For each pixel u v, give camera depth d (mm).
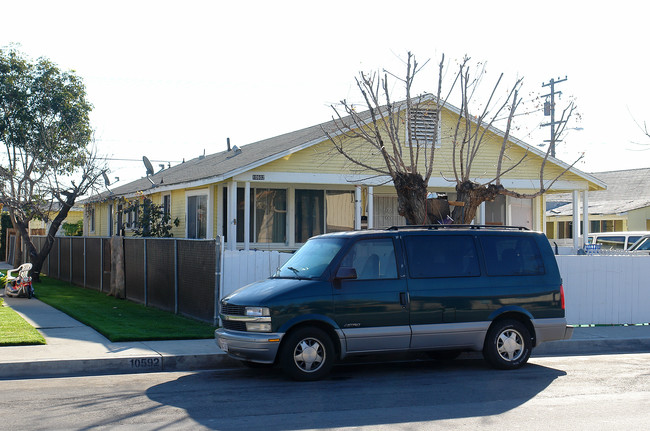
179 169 29016
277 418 7203
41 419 7133
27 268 18734
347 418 7203
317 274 9500
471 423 6988
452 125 20266
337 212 21375
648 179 40188
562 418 7203
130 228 26281
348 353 9391
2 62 29703
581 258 14562
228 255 13398
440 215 14820
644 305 14844
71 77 30703
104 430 6707
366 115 19625
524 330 10258
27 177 22766
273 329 9078
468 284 9922
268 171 18531
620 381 9297
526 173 21078
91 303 17422
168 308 15773
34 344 11125
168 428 6789
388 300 9516
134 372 10070
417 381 9336
